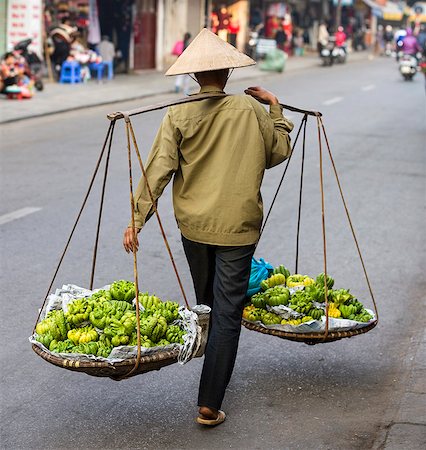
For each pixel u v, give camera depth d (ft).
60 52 77.87
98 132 51.01
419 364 17.26
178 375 16.78
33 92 67.77
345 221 30.40
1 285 22.27
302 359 17.61
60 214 30.09
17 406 15.40
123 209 31.17
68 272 23.62
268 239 27.68
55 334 13.48
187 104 13.83
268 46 120.16
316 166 41.19
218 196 13.66
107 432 14.39
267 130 13.99
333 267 24.77
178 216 14.07
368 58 161.99
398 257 25.99
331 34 166.50
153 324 13.34
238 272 13.87
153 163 13.62
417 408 15.11
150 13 95.66
